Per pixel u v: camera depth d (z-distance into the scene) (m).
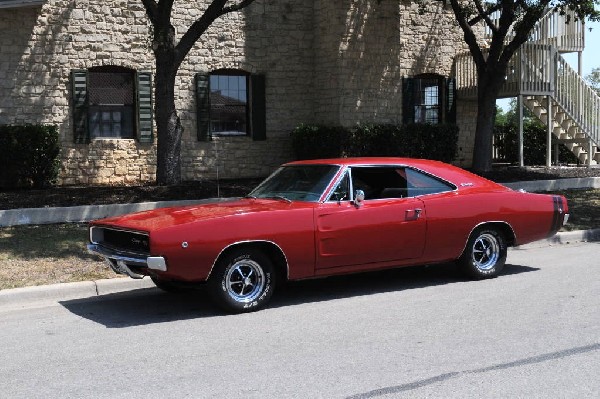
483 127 16.86
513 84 18.28
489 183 8.42
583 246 11.04
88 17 15.37
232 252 6.66
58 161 14.70
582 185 16.47
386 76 17.62
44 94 15.05
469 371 4.96
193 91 16.53
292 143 17.27
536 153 21.25
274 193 7.73
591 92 19.61
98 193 13.03
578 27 20.28
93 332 6.24
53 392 4.66
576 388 4.59
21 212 11.13
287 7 17.41
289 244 6.81
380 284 8.26
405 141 17.17
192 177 16.62
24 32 14.80
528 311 6.72
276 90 17.45
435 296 7.52
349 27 17.06
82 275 8.20
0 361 5.39
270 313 6.85
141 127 16.02
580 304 6.98
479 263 8.31
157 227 6.34
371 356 5.35
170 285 7.71
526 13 15.84
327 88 17.34
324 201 7.18
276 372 4.99
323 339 5.86
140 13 15.92
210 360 5.31
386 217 7.35
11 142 13.96
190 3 16.39
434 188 7.93
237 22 16.88
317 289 8.02
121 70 15.95
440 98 19.61
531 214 8.41
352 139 16.62
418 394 4.50
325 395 4.51
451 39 19.42
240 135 17.33
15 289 7.49
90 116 15.66
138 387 4.73
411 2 18.55
